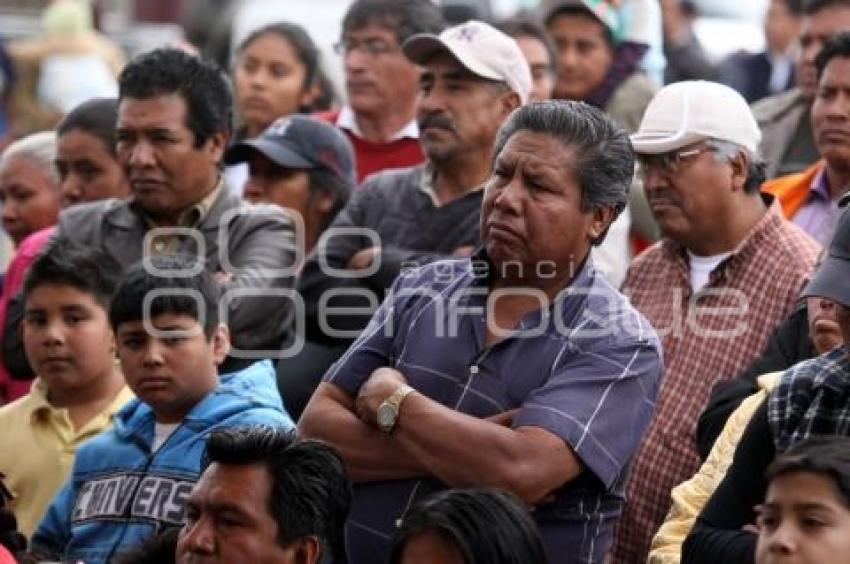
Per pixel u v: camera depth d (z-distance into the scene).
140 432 14.43
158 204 16.45
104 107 18.50
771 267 15.10
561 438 12.55
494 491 11.74
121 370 14.78
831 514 10.77
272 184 17.83
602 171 12.87
